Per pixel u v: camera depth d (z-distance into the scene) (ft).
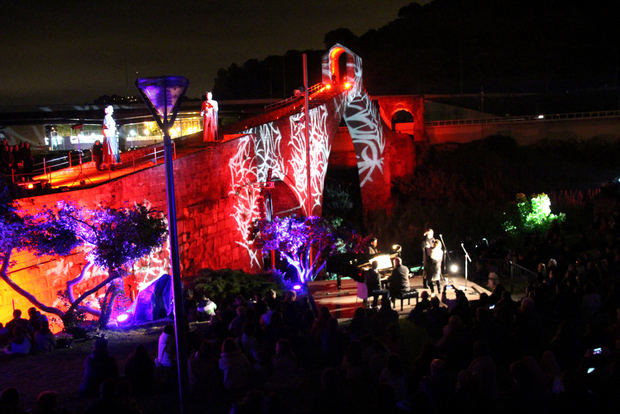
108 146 71.36
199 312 53.72
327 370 25.63
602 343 34.40
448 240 111.04
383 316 41.93
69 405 31.01
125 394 24.44
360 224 151.74
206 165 75.36
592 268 49.73
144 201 64.28
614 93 261.03
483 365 28.78
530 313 37.45
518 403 26.30
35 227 47.55
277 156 92.27
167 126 28.50
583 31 335.47
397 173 195.42
